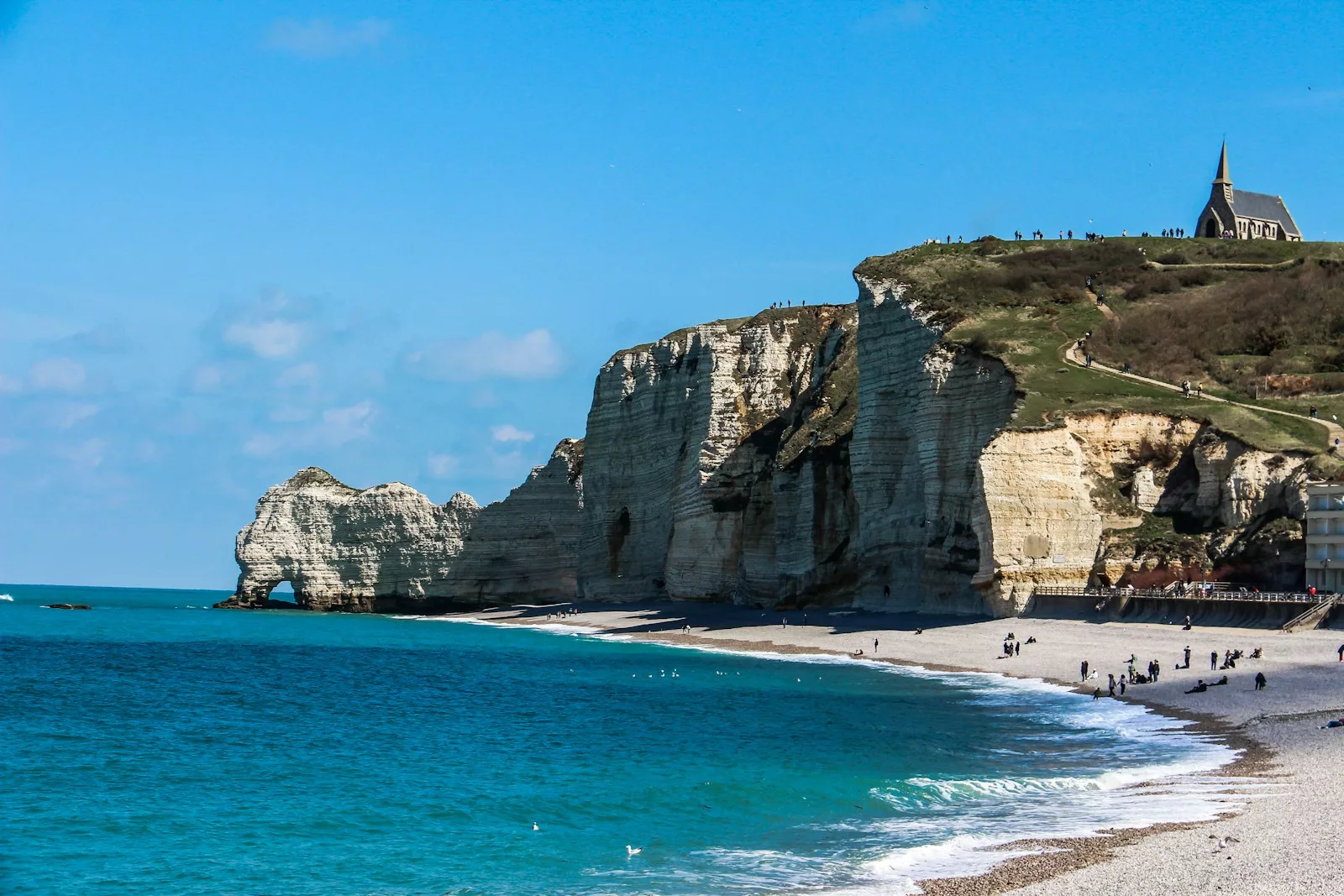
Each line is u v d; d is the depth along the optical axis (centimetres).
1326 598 7431
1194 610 7975
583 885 3238
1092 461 9212
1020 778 4331
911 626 9656
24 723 6288
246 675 8981
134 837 3847
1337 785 3781
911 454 10762
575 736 5809
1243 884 2706
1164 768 4334
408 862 3522
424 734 5944
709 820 3931
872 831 3672
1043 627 8419
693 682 8012
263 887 3322
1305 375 10100
